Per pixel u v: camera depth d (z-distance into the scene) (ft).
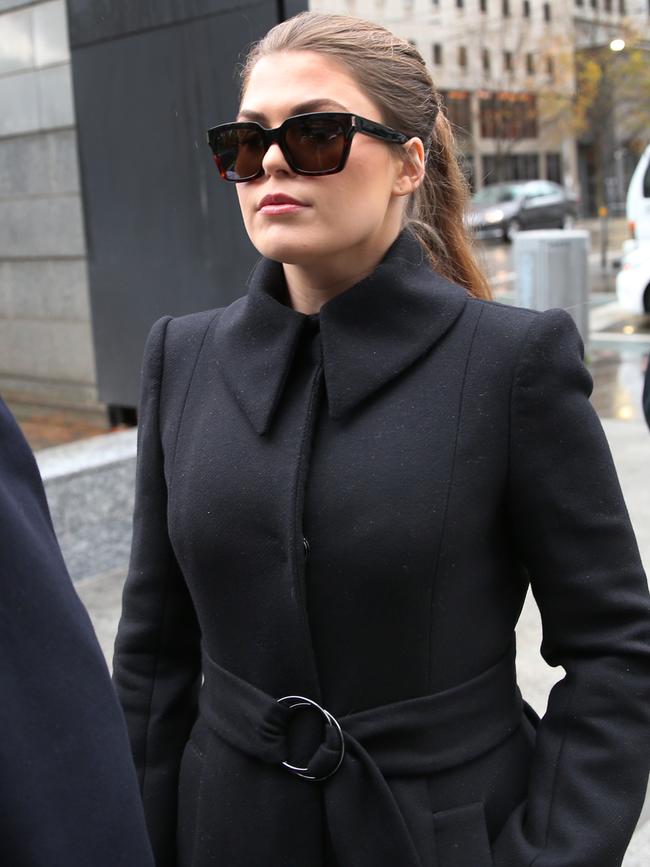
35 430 23.20
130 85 20.72
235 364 4.61
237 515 4.34
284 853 4.27
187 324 5.06
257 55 4.39
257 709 4.34
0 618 2.98
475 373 4.30
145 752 4.91
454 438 4.22
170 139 20.30
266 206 4.19
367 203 4.19
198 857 4.48
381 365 4.31
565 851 4.14
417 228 5.13
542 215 84.23
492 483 4.25
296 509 4.22
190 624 5.10
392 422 4.27
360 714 4.24
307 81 4.15
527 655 12.64
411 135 4.36
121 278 22.04
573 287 30.37
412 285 4.42
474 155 102.83
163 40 19.85
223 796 4.42
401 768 4.19
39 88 23.40
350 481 4.20
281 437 4.38
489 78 92.07
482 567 4.31
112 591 14.69
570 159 119.44
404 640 4.19
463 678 4.34
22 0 23.18
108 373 22.93
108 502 15.23
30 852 2.93
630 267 38.14
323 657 4.27
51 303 24.61
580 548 4.31
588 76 88.22
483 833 4.23
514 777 4.47
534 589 4.58
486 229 81.05
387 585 4.12
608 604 4.31
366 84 4.19
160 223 20.98
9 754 2.93
